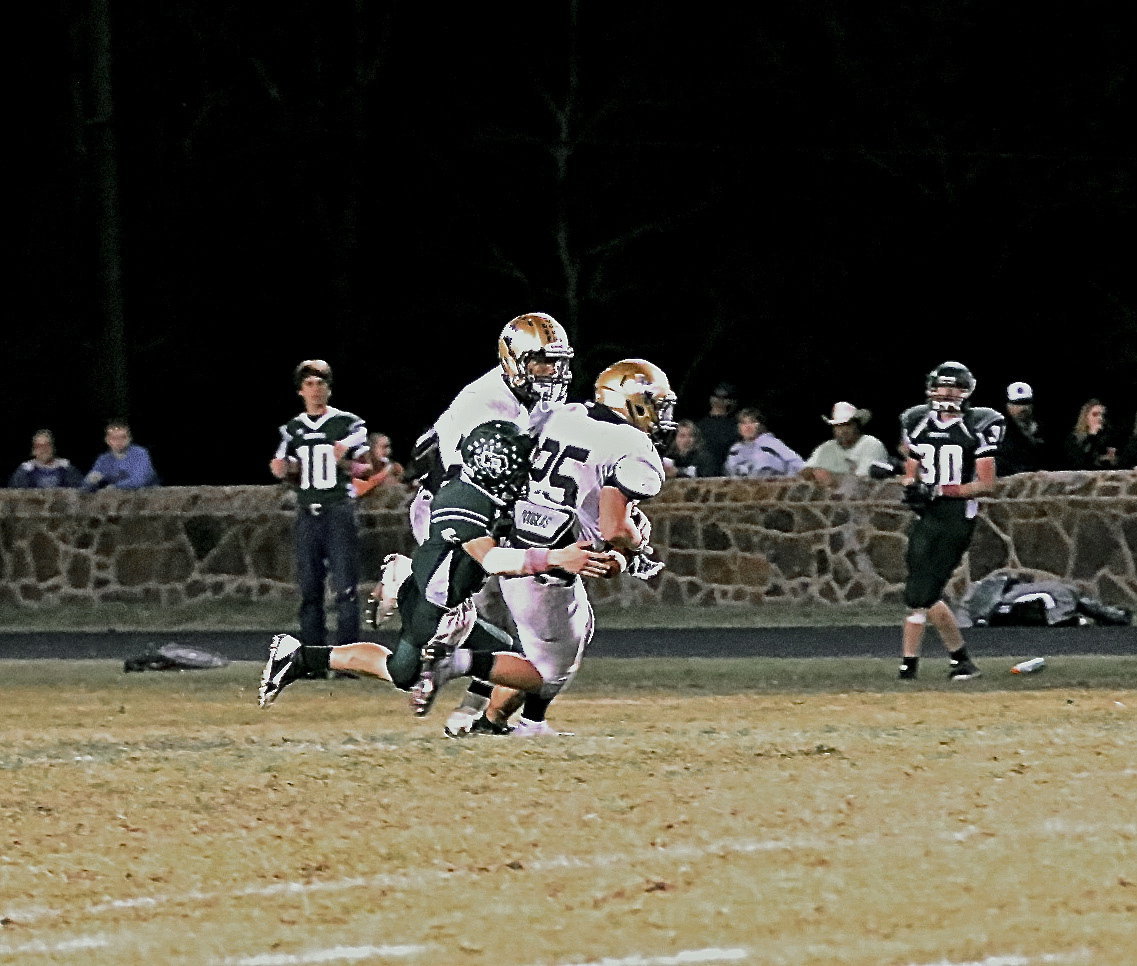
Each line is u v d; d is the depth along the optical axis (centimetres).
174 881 1752
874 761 2200
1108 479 4578
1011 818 1895
